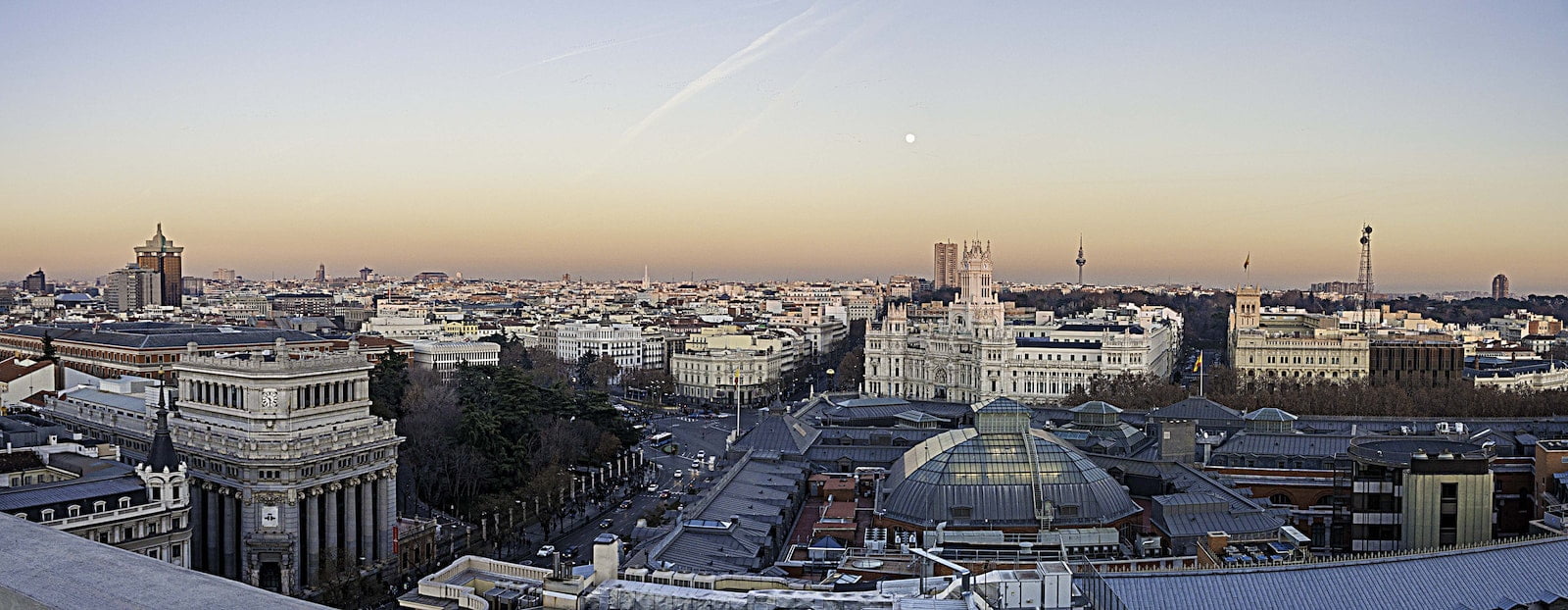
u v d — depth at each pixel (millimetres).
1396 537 189500
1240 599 112188
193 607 24797
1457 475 183375
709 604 101375
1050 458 189750
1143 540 178875
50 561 27531
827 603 96750
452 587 130125
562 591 115500
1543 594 119938
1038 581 101938
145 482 192875
